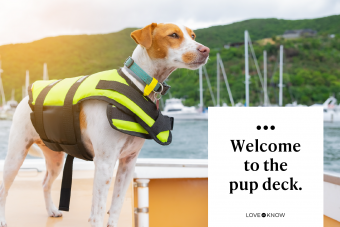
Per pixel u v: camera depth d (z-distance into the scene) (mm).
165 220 1953
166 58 1093
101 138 1024
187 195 1979
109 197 1606
